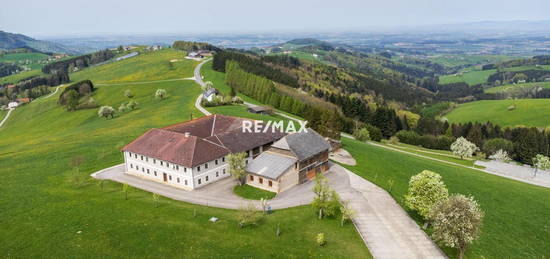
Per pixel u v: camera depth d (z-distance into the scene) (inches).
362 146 4254.4
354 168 3265.3
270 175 2682.1
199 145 2913.4
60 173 3102.9
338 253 1838.1
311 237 1987.0
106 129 4785.9
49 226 2076.8
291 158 2822.3
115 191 2694.4
